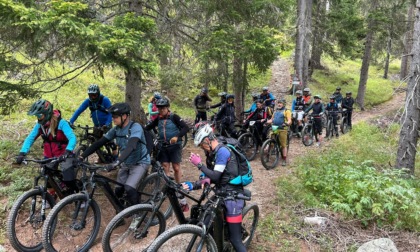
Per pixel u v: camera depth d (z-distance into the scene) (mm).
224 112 9422
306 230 5691
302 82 17812
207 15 9516
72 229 4559
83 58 6512
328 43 22688
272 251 5098
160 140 6090
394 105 23906
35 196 4645
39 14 4988
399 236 5789
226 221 4016
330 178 7613
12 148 8047
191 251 3844
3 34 5898
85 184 4551
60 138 4934
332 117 13859
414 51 8562
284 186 7465
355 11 21188
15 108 7559
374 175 7797
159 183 5809
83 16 6449
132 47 5586
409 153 9023
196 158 3861
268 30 9500
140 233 4422
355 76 30250
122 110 4590
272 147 9195
